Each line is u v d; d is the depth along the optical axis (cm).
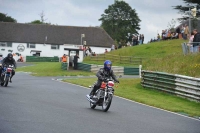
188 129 1869
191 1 9431
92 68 6412
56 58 11606
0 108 2081
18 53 13412
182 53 4725
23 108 2139
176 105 2917
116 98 3109
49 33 14038
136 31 16475
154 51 7556
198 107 2889
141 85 4047
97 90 2308
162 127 1859
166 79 3634
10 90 3122
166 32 8312
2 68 3469
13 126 1591
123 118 2050
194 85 3197
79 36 14000
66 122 1770
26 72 6450
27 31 14062
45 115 1939
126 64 7225
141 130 1717
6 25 14200
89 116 2016
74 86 3912
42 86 3709
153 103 2883
